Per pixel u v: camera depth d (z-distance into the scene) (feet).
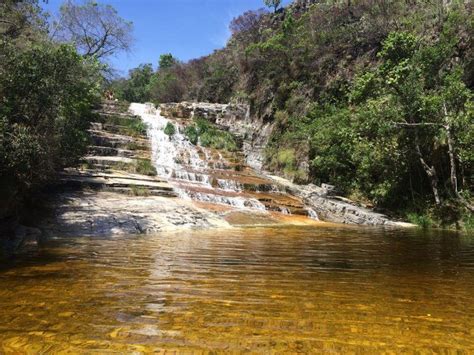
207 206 54.49
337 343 12.49
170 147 87.04
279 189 72.84
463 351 12.06
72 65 38.04
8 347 11.88
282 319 14.55
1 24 37.93
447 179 62.13
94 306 15.72
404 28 91.30
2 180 30.60
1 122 28.48
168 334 12.99
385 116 61.82
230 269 22.97
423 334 13.34
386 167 67.51
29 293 17.35
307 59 106.73
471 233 47.85
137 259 25.27
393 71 60.85
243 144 106.32
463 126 58.08
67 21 87.97
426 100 59.31
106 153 73.31
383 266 25.07
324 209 66.49
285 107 105.09
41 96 33.76
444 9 84.84
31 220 36.40
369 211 64.75
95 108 102.53
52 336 12.73
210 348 11.97
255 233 41.73
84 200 45.60
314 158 82.02
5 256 25.76
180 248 29.96
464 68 73.82
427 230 51.01
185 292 17.89
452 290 19.16
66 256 25.86
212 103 133.80
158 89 164.14
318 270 23.31
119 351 11.70
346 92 93.91
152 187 56.54
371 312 15.55
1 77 32.32
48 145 36.22
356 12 106.73
